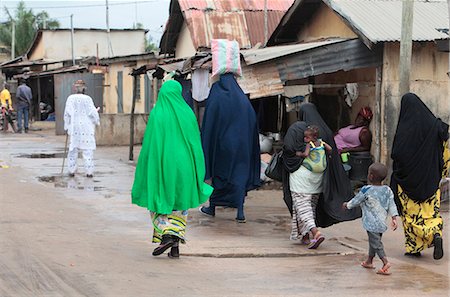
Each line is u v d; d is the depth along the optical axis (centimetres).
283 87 1193
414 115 744
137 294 564
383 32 1172
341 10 1247
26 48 5750
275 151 1380
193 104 1345
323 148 776
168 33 2223
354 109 1365
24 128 2645
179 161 684
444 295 596
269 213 1015
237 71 938
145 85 2491
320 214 804
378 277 657
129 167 1535
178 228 696
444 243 842
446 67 1227
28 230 809
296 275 655
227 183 930
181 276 630
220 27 1925
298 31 1562
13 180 1281
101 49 3725
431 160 741
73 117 1343
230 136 918
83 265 651
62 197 1097
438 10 1318
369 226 680
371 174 684
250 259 724
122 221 912
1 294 550
